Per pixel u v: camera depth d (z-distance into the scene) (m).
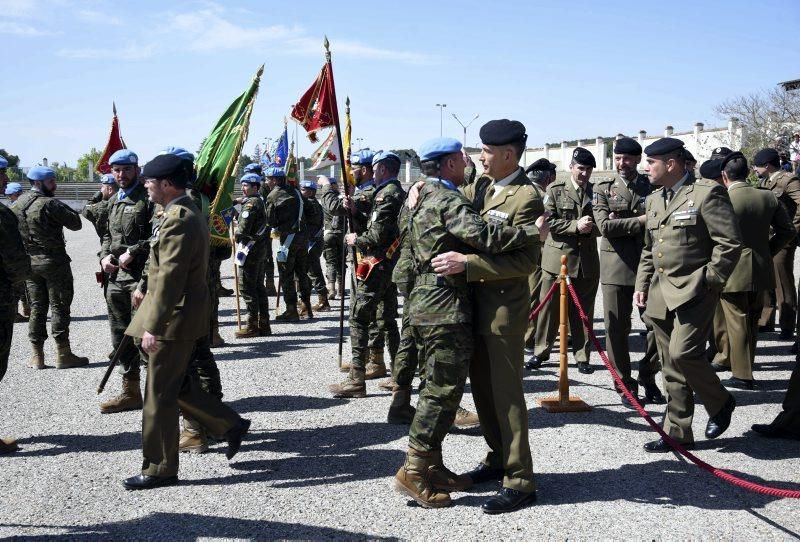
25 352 7.95
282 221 9.75
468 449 4.79
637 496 3.99
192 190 5.65
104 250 6.84
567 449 4.77
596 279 6.86
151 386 4.13
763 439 4.96
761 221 6.23
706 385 4.70
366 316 6.09
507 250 3.67
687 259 4.62
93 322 9.93
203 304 4.22
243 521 3.69
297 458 4.65
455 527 3.61
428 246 3.80
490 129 3.89
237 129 6.21
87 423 5.43
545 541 3.45
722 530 3.56
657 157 4.82
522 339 3.84
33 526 3.65
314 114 6.99
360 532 3.56
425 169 3.95
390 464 4.52
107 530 3.60
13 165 46.25
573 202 6.65
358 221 6.60
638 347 8.04
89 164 47.06
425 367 3.90
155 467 4.15
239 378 6.78
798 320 4.98
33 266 6.94
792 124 33.41
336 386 6.16
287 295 9.98
